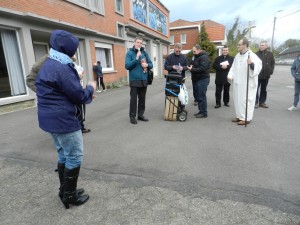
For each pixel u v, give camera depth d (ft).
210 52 100.99
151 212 8.27
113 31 48.14
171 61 20.63
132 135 16.46
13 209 8.67
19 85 26.96
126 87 48.67
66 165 8.29
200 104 20.80
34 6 27.61
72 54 7.76
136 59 18.20
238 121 19.36
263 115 21.43
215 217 7.92
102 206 8.70
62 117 7.52
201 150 13.52
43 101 7.51
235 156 12.61
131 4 56.75
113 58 49.16
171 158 12.57
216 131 16.94
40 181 10.62
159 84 54.24
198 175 10.68
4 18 23.98
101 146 14.49
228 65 23.54
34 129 18.56
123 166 11.76
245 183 9.92
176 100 19.62
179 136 16.02
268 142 14.57
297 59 22.70
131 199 9.05
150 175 10.80
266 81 24.06
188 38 117.29
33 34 30.50
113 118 21.45
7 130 18.44
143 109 20.22
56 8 31.45
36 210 8.59
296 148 13.56
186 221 7.77
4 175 11.19
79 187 9.93
